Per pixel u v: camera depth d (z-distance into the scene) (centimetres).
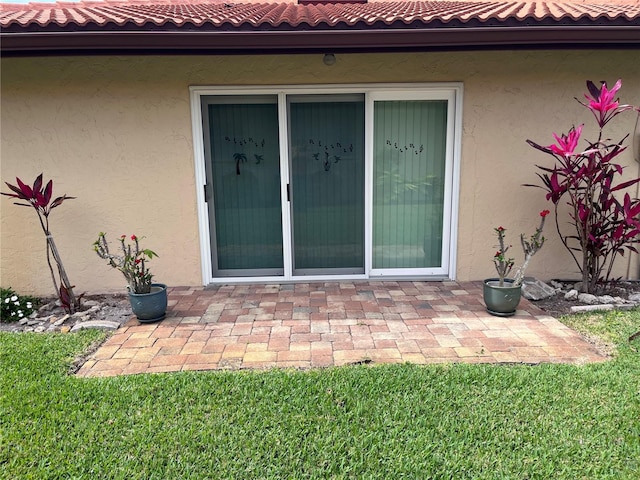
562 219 563
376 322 448
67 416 295
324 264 604
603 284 534
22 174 533
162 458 255
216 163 571
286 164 564
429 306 492
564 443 265
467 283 574
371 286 566
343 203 588
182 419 290
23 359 375
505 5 602
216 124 561
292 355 378
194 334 425
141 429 280
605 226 504
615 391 314
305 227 592
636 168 551
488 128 544
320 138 568
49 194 473
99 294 561
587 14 432
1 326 467
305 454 258
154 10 620
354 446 263
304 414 293
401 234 600
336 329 432
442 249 597
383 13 530
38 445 267
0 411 299
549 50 497
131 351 390
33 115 520
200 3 743
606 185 493
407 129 571
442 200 589
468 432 275
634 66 526
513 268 573
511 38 441
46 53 456
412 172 583
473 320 450
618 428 277
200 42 439
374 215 593
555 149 469
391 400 307
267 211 586
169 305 504
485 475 242
